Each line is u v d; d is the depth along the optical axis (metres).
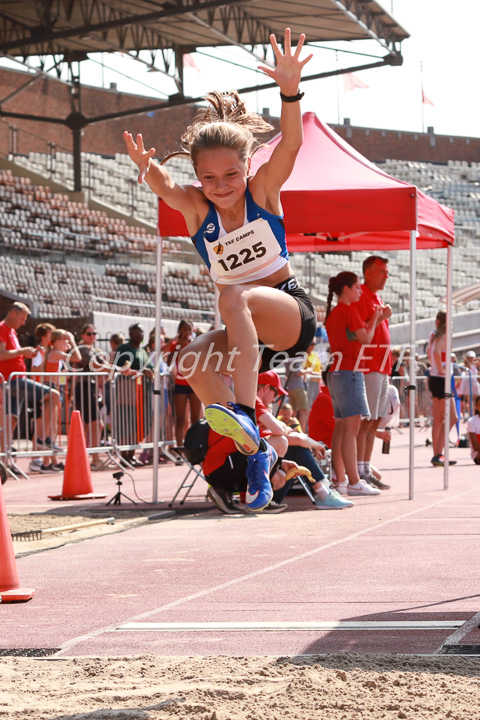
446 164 61.28
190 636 3.61
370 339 8.59
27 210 34.22
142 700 2.77
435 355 12.49
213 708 2.65
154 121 52.28
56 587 4.83
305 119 9.56
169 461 14.33
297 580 4.73
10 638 3.73
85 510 8.35
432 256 44.75
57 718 2.61
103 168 41.47
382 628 3.59
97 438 13.07
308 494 8.12
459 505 8.02
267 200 3.78
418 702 2.62
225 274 3.83
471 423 13.13
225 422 3.34
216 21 29.25
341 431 9.02
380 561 5.23
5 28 32.00
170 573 5.10
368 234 10.63
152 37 32.47
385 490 9.60
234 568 5.17
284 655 3.25
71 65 37.03
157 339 8.89
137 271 33.09
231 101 4.00
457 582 4.53
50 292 28.70
